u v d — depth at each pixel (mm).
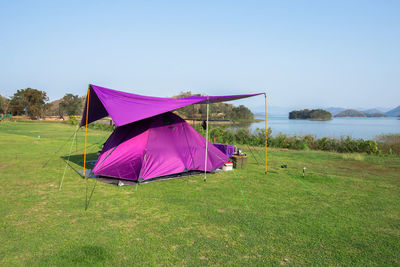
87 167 9062
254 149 15477
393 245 3979
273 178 8078
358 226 4637
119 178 7355
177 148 8070
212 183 7316
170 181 7410
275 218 4902
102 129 27406
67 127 30328
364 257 3629
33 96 66875
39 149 12922
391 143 15141
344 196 6367
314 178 8148
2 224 4379
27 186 6637
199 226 4477
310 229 4465
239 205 5559
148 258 3441
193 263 3354
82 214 4891
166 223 4566
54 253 3504
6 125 31109
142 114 6754
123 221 4617
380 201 6023
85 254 3488
